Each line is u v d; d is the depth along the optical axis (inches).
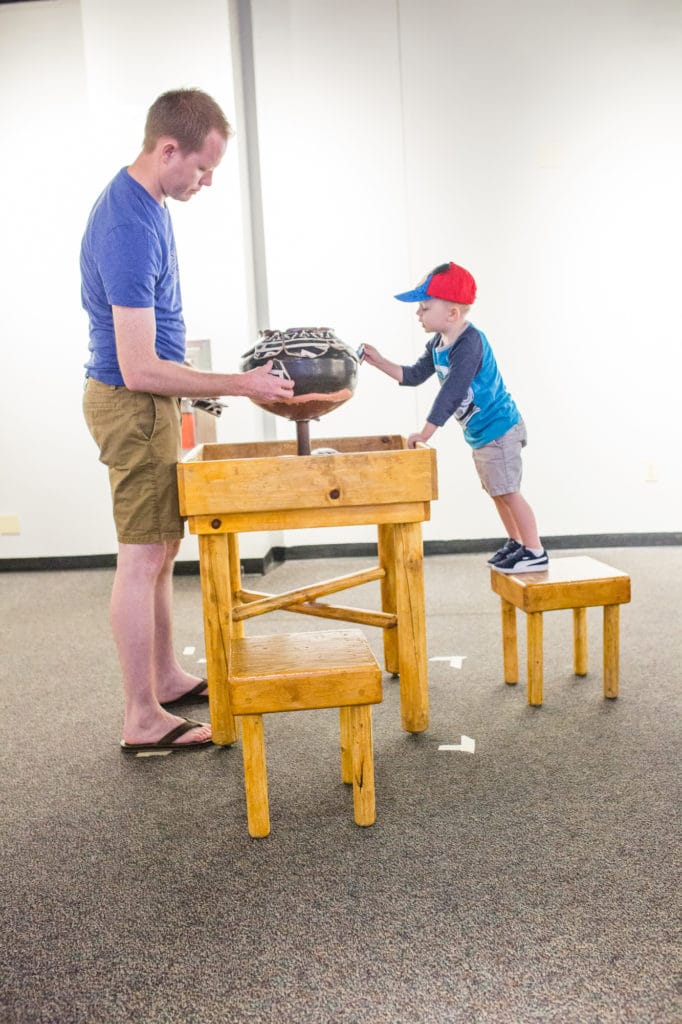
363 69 167.8
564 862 65.0
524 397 175.6
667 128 166.2
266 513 83.5
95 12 158.1
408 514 84.6
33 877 66.7
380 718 94.3
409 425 176.4
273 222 172.9
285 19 167.3
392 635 106.4
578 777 78.4
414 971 54.1
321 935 58.0
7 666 119.4
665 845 66.7
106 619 141.3
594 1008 50.3
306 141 170.4
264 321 176.2
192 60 158.6
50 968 56.1
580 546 179.2
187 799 78.3
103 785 81.8
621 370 173.3
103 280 80.2
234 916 60.6
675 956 54.2
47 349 177.6
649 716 91.2
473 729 90.0
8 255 175.8
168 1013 51.7
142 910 61.9
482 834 69.5
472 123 168.6
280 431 179.5
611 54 165.2
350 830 71.4
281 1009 51.5
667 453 174.6
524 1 164.6
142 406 83.1
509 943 56.2
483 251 171.9
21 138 172.6
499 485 102.0
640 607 132.0
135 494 84.6
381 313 173.9
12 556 184.2
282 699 69.4
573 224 169.9
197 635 128.7
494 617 131.3
